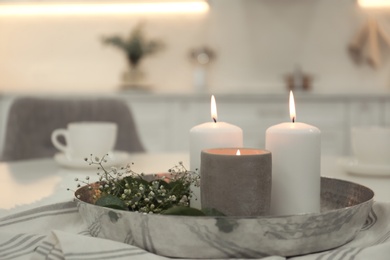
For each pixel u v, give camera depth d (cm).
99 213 59
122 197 64
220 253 55
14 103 168
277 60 357
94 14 363
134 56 345
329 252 55
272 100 301
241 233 53
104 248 54
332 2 351
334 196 77
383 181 104
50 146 173
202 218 53
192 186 68
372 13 349
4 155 162
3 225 67
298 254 57
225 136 68
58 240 55
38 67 367
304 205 65
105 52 363
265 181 59
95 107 182
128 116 184
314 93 298
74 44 365
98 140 120
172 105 306
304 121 301
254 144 303
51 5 359
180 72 360
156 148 309
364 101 298
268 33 356
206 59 354
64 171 115
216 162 58
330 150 301
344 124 300
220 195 58
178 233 54
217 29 358
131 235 57
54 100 178
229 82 359
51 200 78
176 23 360
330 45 353
